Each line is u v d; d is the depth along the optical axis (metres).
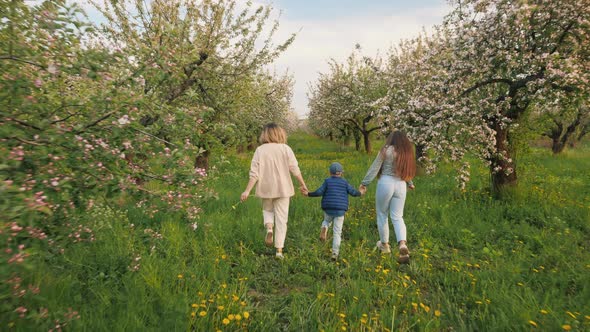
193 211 3.45
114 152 2.74
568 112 7.66
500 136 7.65
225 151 10.51
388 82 10.52
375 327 2.88
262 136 4.62
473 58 7.50
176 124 3.20
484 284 3.69
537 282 3.80
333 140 35.16
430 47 9.34
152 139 3.04
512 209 6.68
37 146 2.37
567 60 6.12
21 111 2.47
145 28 7.07
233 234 5.13
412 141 8.07
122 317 2.71
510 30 6.95
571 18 6.36
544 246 4.81
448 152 7.48
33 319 2.35
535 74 6.76
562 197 7.75
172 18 7.02
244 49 8.50
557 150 19.72
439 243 5.17
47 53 2.50
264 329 2.88
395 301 3.37
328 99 24.17
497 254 4.59
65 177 2.58
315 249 4.65
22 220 1.83
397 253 4.54
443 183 9.57
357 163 16.05
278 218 4.54
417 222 6.13
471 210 6.56
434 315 3.20
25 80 2.41
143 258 3.85
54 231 2.90
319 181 10.80
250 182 4.39
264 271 4.14
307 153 26.45
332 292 3.48
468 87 8.04
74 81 3.01
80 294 3.08
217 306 3.03
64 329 2.50
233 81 8.56
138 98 2.78
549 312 3.05
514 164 7.86
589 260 4.29
